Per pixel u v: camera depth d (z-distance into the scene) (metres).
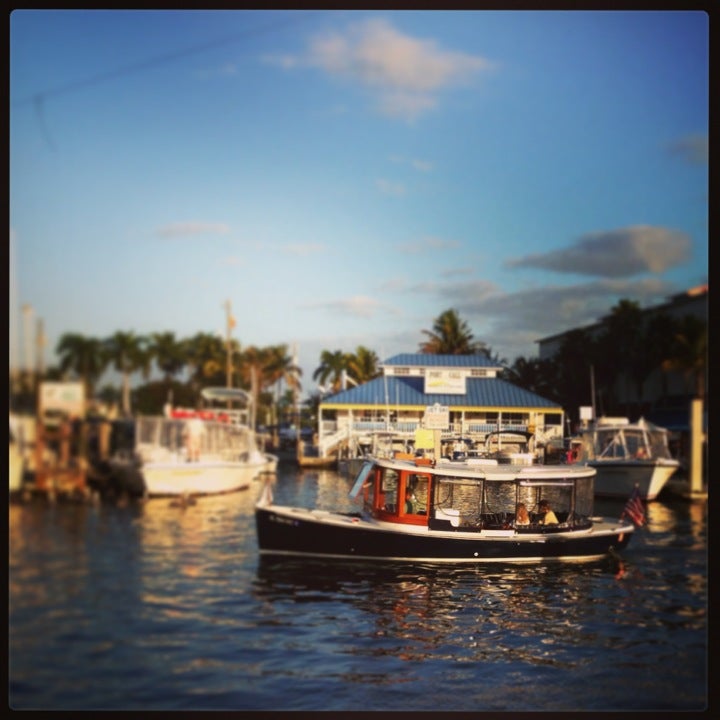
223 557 14.76
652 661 11.51
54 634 12.09
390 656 11.68
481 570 14.92
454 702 10.78
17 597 12.73
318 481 17.38
